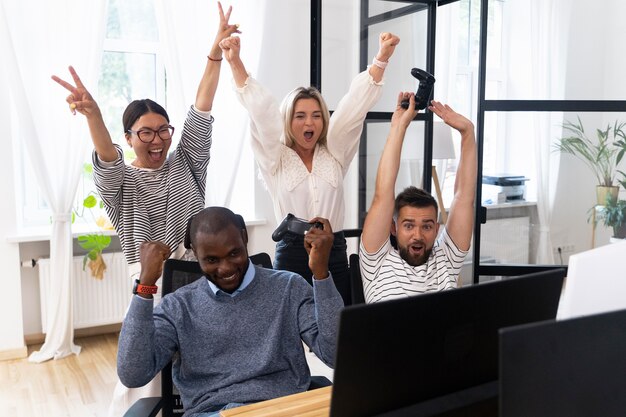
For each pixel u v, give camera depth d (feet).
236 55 7.59
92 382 11.41
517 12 12.96
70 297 12.67
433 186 15.11
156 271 5.03
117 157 7.52
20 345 12.66
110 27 13.73
